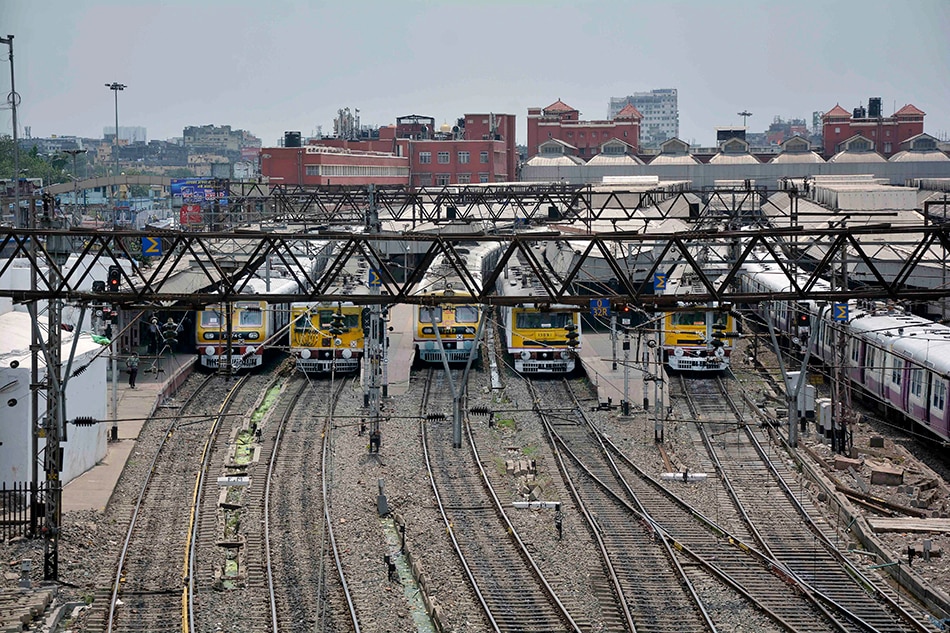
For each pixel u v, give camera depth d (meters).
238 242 157.62
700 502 87.25
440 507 83.94
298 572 70.06
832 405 100.69
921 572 70.88
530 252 69.31
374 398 101.00
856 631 62.06
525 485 90.81
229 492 88.00
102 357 96.06
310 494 87.12
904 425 114.31
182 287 135.12
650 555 74.44
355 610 63.84
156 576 69.25
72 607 64.56
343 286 138.88
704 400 123.94
